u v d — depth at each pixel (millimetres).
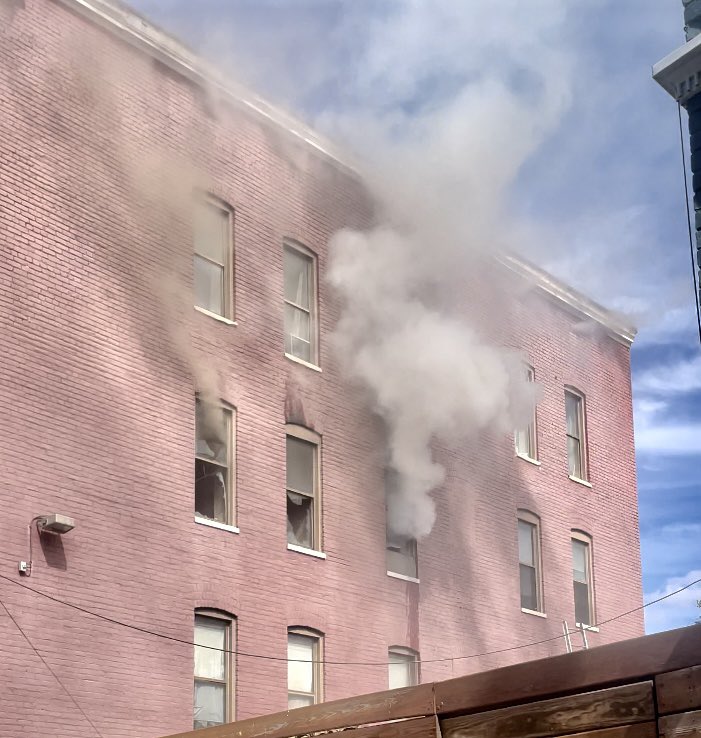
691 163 12523
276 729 10242
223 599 18984
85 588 16984
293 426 21188
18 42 17969
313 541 21156
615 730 7898
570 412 29422
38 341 17219
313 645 20562
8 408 16594
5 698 15664
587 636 27672
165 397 18938
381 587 22125
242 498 19812
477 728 8703
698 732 7465
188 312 19672
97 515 17422
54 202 17953
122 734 16969
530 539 26797
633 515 30547
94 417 17750
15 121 17656
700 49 12289
